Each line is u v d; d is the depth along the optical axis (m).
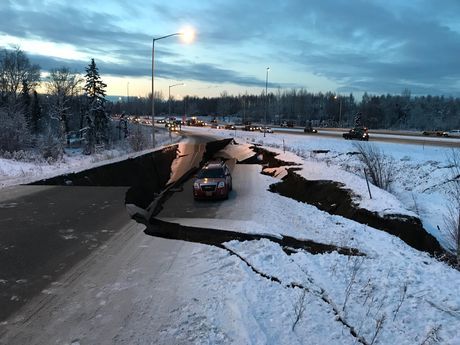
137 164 22.95
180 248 8.41
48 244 8.48
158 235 10.19
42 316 5.58
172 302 5.98
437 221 16.34
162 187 24.52
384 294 6.77
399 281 7.30
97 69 77.06
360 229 11.98
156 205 17.44
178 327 5.29
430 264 8.80
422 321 5.96
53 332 5.19
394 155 31.16
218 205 17.14
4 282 6.63
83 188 14.91
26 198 12.77
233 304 5.86
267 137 62.06
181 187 23.69
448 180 21.84
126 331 5.21
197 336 5.07
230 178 21.12
